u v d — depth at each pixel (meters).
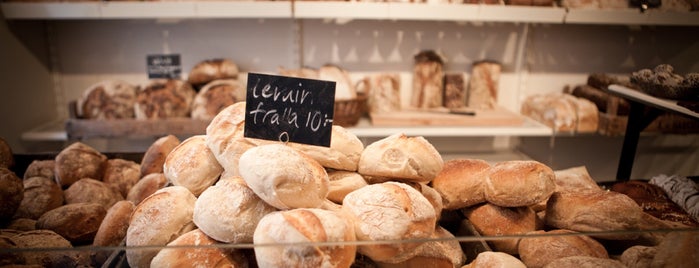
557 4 2.10
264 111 0.87
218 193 0.79
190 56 2.56
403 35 2.58
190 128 2.10
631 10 1.65
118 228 0.97
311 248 0.65
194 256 0.75
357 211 0.76
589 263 0.78
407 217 0.74
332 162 0.89
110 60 2.54
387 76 2.40
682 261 0.79
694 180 1.22
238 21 2.53
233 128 0.88
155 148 1.32
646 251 0.83
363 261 0.80
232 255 0.77
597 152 1.90
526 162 0.97
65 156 1.30
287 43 2.58
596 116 2.03
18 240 0.89
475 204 1.00
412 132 2.18
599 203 0.90
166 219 0.81
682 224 0.92
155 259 0.76
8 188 0.99
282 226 0.67
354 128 2.20
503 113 2.38
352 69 2.63
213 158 0.91
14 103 2.17
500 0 2.06
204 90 2.21
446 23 2.56
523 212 0.96
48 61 2.48
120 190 1.33
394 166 0.86
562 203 0.94
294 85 0.86
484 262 0.81
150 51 2.55
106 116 2.17
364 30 2.56
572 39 2.47
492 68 2.47
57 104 2.55
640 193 1.10
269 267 0.67
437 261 0.80
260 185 0.73
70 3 2.01
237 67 2.57
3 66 2.09
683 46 1.44
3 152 1.28
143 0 2.04
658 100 1.15
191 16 2.03
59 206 1.16
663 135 1.28
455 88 2.47
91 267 0.82
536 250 0.86
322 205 0.78
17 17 2.03
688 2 1.43
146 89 2.21
